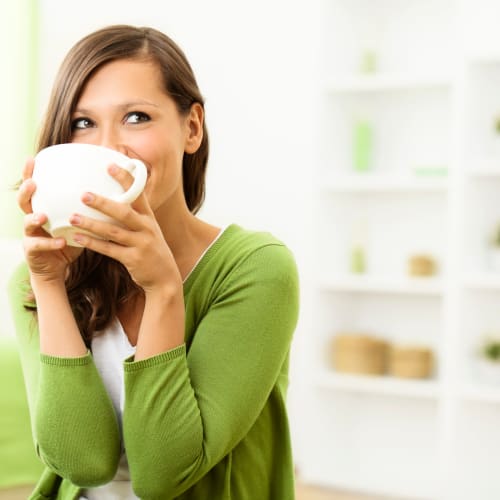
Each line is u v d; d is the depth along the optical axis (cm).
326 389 401
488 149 379
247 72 462
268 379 107
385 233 409
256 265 109
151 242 96
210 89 471
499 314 377
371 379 381
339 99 404
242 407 105
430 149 399
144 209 96
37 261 104
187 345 111
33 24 451
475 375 375
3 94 444
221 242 113
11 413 286
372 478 402
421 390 373
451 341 366
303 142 449
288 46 454
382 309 411
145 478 101
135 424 100
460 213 365
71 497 114
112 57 103
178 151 108
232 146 465
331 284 390
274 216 455
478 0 391
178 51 109
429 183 375
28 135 448
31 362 116
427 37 402
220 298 110
